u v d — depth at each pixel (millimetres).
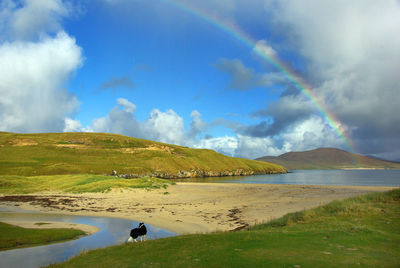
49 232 21531
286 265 8750
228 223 24203
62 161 124875
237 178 146375
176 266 9117
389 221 16578
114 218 29266
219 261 9406
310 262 9070
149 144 198250
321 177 160625
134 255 11289
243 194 46156
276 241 12352
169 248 12016
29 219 29281
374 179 133875
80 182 60562
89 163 127250
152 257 10625
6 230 21516
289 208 30422
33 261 14969
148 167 144500
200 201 39781
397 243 11828
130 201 41375
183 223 25141
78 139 180750
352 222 16984
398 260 9328
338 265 8750
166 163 156750
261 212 28891
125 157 155750
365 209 20234
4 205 39938
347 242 12008
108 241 19781
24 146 145500
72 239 20469
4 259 15336
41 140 162375
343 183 100688
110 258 11109
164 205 37125
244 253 10344
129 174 123625
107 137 193875
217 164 190000
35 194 51812
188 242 12977
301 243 11906
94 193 49219
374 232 13844
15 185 59969
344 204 22484
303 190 49750
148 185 54500
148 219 27953
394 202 22016
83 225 25562
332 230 14594
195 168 165750
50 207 37719
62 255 16172
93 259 11195
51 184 61188
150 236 20391
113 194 47844
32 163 112750
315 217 19891
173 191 51531
